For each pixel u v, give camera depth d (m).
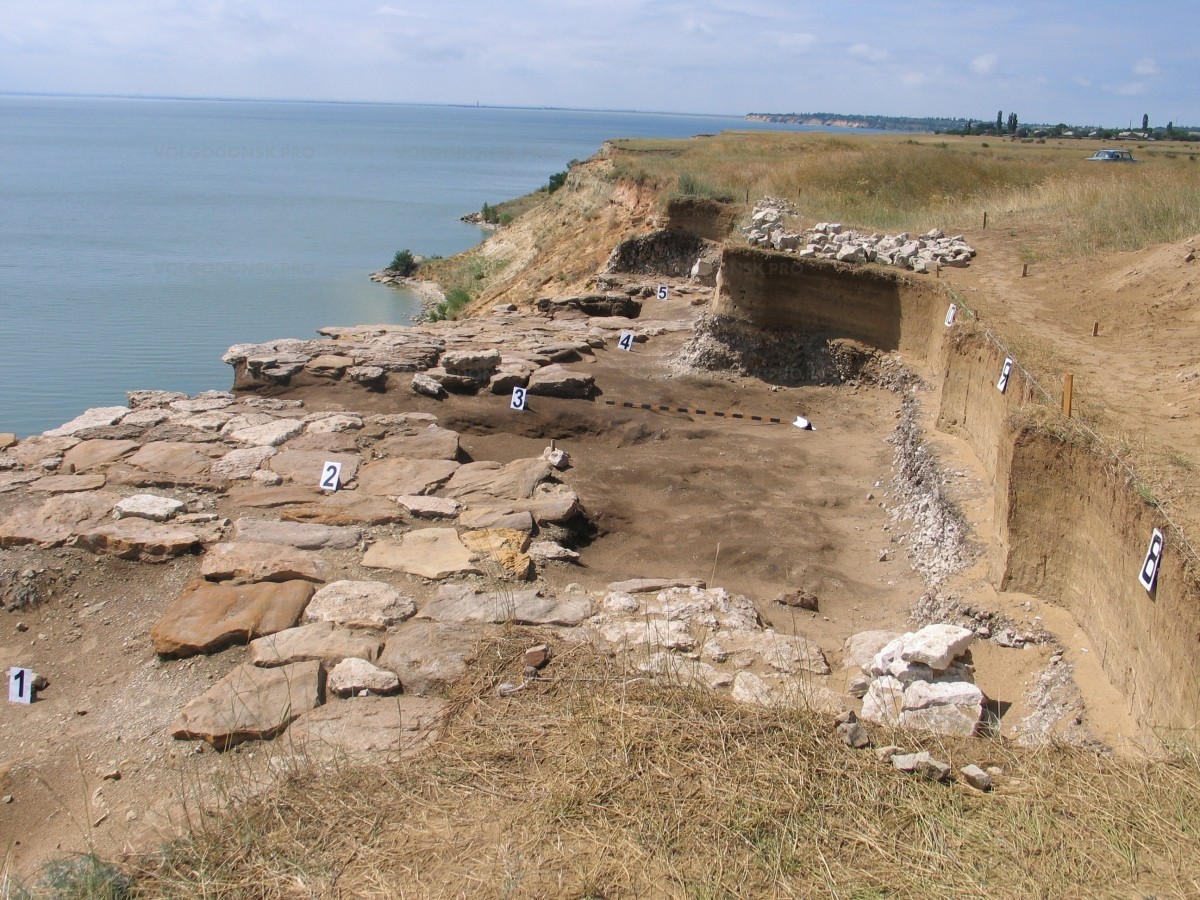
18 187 69.56
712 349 15.46
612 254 24.41
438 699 6.02
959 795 4.74
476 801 4.84
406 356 14.21
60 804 5.46
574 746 5.25
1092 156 33.00
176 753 5.71
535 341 16.17
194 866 4.49
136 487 9.34
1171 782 4.63
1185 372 9.24
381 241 48.06
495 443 12.02
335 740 5.55
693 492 10.83
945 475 9.84
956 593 7.64
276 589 7.42
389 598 7.29
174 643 6.71
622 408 13.49
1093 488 6.83
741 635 6.95
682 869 4.28
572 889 4.18
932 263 15.42
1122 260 14.65
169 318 29.83
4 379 22.45
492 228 52.78
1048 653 6.70
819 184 25.08
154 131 185.38
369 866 4.40
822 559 9.33
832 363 14.86
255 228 51.09
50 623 7.42
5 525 8.34
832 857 4.34
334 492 9.50
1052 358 9.84
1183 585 5.25
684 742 5.25
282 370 13.35
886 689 5.84
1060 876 4.12
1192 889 3.96
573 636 6.75
